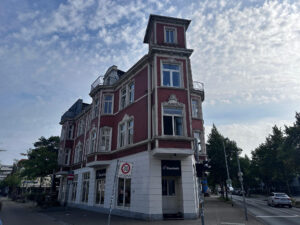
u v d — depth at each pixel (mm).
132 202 13914
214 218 13156
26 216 15984
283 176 34562
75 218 13969
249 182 50031
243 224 11211
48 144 35781
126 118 17375
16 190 64312
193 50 15789
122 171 8781
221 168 32406
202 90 23172
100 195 18281
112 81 21734
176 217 12602
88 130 24000
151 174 12891
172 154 13164
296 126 25500
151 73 15758
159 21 16750
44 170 30438
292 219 13523
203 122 22312
